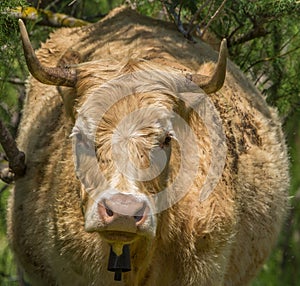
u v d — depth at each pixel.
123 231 24.84
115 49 32.53
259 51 39.31
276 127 35.12
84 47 33.75
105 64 28.03
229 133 30.81
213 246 29.00
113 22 35.66
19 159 31.73
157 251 28.67
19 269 37.69
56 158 30.55
